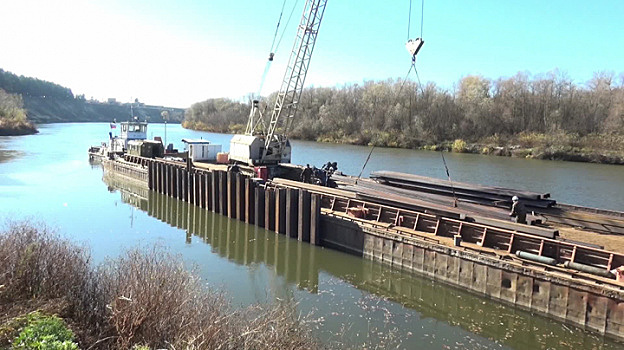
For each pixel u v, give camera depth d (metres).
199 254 18.56
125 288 8.48
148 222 23.86
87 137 86.31
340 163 51.66
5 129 85.94
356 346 10.83
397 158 58.62
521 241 14.01
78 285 9.34
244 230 22.06
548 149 60.91
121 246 18.72
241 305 12.42
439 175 43.56
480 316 13.12
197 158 36.28
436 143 75.25
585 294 11.86
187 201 28.31
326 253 18.38
